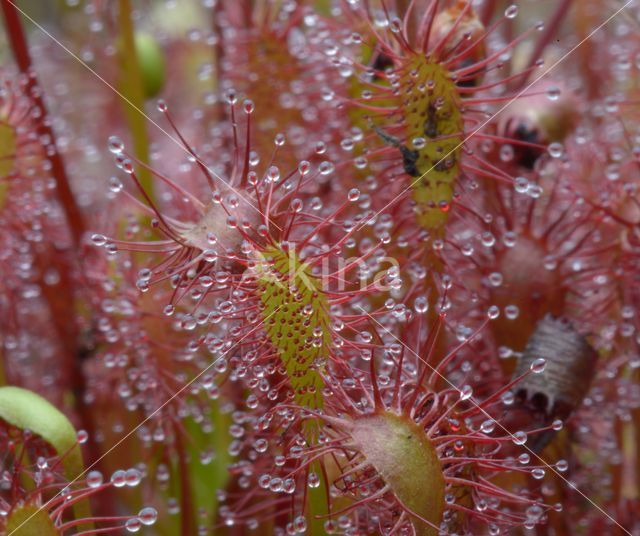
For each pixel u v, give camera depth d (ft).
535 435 0.52
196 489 0.62
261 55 0.62
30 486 0.54
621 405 0.58
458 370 0.56
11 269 0.60
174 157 0.77
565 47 0.78
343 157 0.59
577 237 0.60
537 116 0.59
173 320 0.57
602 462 0.61
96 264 0.60
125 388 0.58
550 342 0.52
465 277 0.57
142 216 0.60
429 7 0.53
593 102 0.71
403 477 0.46
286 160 0.61
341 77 0.60
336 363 0.49
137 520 0.46
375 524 0.48
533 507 0.48
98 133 0.86
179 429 0.58
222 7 0.69
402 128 0.54
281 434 0.49
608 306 0.58
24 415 0.49
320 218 0.50
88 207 0.75
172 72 0.90
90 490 0.47
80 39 0.90
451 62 0.52
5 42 0.77
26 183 0.60
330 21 0.62
